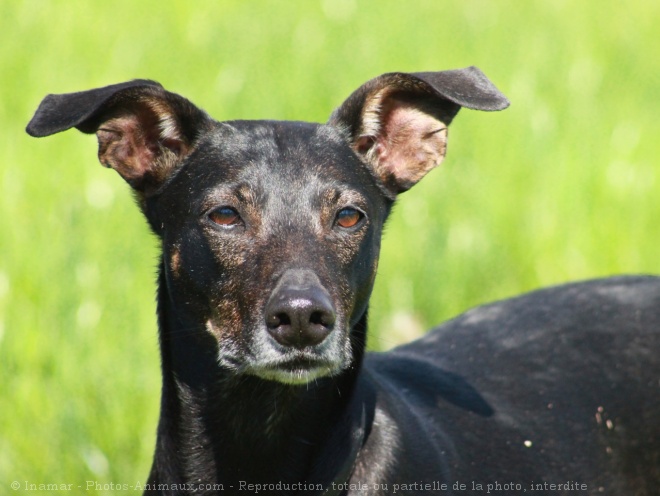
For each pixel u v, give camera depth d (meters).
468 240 15.12
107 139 8.77
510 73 21.42
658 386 9.81
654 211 16.47
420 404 9.24
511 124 18.70
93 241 14.28
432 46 23.14
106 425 11.51
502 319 10.32
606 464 9.55
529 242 15.30
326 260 7.97
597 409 9.66
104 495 11.01
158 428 8.87
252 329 7.80
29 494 10.94
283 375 7.77
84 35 22.95
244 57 21.92
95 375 12.00
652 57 23.94
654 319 10.11
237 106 18.56
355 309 8.30
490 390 9.64
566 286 10.62
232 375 8.23
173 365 8.62
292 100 18.97
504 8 27.38
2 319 12.48
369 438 8.37
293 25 24.53
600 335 10.02
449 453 8.91
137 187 8.89
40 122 7.75
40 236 14.32
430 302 14.12
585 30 25.58
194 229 8.29
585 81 21.36
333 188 8.27
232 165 8.33
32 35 22.75
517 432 9.38
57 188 15.79
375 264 8.58
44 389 11.84
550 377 9.77
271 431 8.42
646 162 18.02
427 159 9.22
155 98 8.58
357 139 8.90
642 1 28.56
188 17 24.92
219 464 8.59
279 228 8.06
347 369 8.34
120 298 13.05
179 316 8.49
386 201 9.15
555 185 16.70
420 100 9.04
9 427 11.44
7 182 15.72
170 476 8.70
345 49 22.59
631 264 15.09
